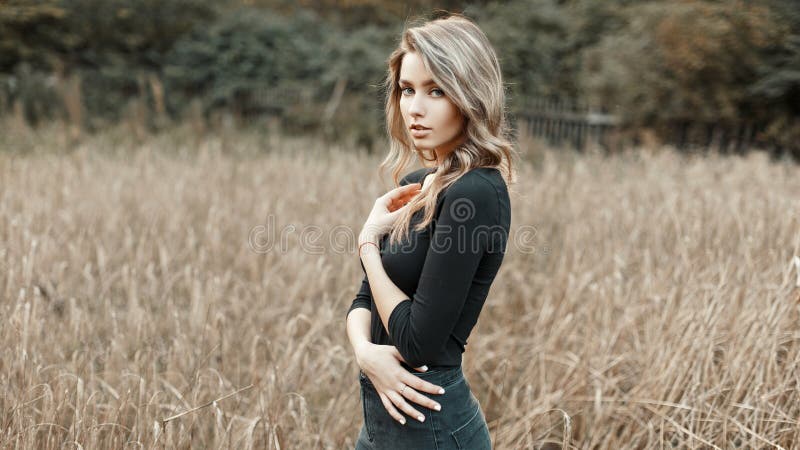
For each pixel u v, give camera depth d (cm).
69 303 280
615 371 251
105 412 203
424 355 115
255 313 294
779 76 777
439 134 122
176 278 326
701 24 798
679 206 409
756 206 382
